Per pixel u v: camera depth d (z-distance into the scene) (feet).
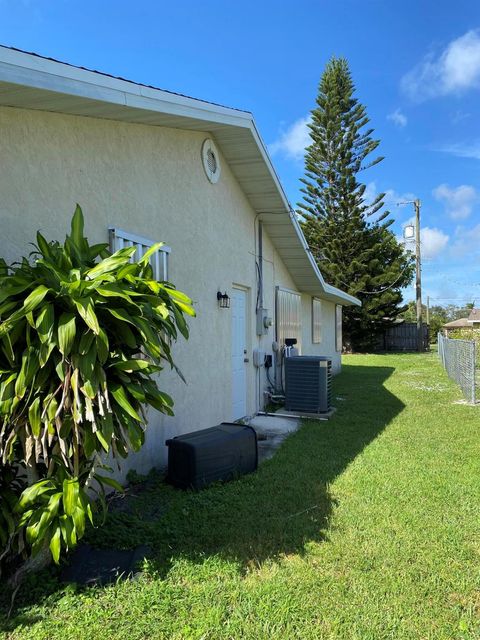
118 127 13.96
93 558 9.42
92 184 12.71
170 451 14.24
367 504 12.77
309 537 10.77
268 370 28.37
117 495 13.25
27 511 7.83
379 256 92.07
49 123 11.25
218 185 20.88
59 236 11.43
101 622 7.62
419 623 7.85
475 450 18.48
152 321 8.56
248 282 24.89
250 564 9.58
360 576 9.19
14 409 7.43
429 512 12.28
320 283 35.94
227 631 7.54
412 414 26.30
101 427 7.59
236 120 18.07
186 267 17.85
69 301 7.68
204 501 12.80
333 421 24.32
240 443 15.16
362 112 87.20
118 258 8.43
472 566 9.64
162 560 9.60
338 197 89.92
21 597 8.16
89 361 7.45
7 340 7.30
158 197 15.97
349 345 96.07
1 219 9.80
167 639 7.34
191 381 18.06
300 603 8.29
